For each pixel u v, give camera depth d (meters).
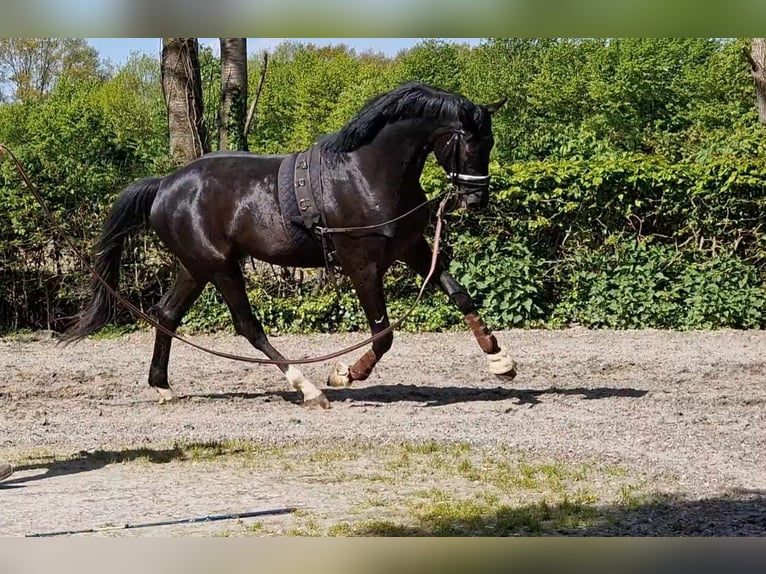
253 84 36.91
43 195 14.91
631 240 14.70
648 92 26.22
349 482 6.96
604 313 14.52
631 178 14.54
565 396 9.77
